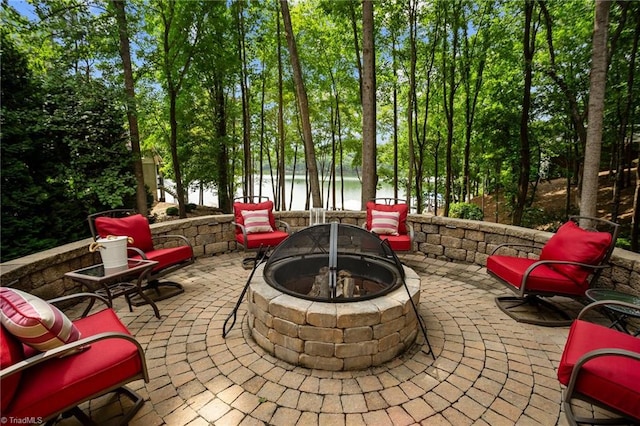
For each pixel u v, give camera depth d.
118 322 1.68
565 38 6.50
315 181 6.04
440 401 1.67
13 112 4.76
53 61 5.93
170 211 11.90
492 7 7.17
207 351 2.15
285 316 2.01
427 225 4.59
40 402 1.15
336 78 10.52
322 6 7.45
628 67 5.81
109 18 6.06
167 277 3.70
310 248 2.73
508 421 1.53
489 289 3.33
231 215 4.83
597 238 2.39
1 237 4.68
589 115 3.48
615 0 5.04
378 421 1.53
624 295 2.16
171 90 8.01
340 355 1.93
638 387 1.23
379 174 13.12
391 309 1.99
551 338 2.33
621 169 6.50
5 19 5.39
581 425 1.47
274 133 11.70
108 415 1.58
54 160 5.66
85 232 5.85
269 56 9.41
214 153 9.84
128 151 6.45
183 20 7.36
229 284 3.48
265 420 1.54
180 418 1.55
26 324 1.17
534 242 3.53
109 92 5.79
